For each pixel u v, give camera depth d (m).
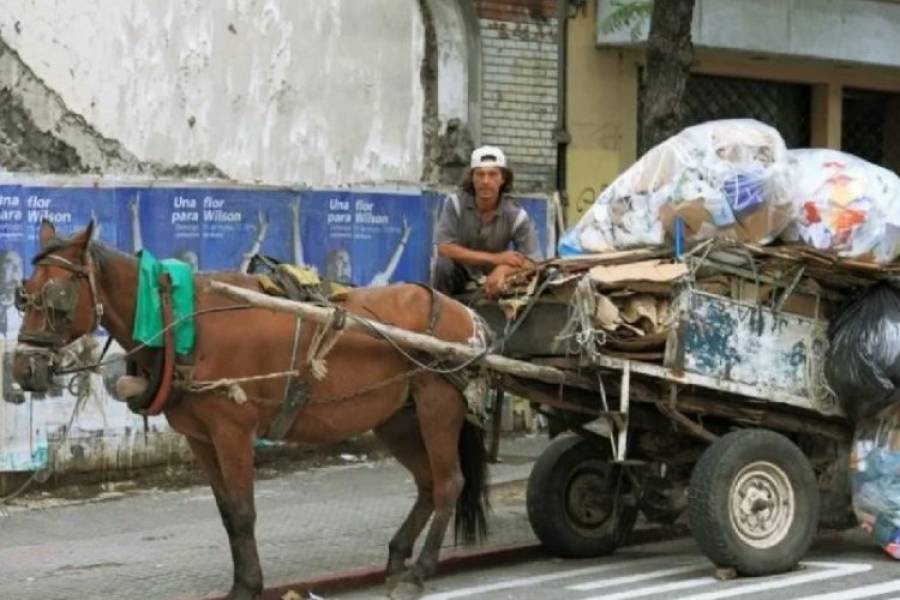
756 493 8.06
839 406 8.52
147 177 11.66
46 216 10.97
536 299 8.16
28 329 6.90
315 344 7.43
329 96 12.74
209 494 11.36
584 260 8.26
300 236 12.40
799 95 16.58
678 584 8.00
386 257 12.94
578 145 14.07
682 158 8.27
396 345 7.61
